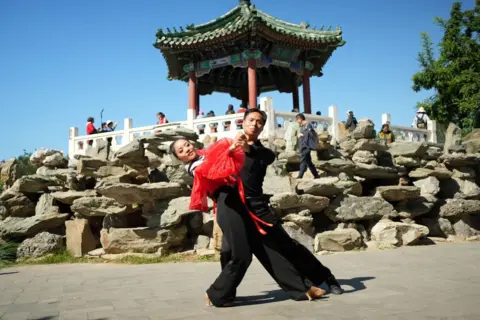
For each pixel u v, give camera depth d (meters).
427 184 13.38
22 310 5.20
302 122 12.12
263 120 5.14
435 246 11.36
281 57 18.97
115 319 4.53
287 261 5.16
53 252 10.68
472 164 14.26
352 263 8.48
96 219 11.27
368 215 11.53
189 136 11.43
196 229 10.73
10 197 11.96
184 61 20.08
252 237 5.06
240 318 4.41
